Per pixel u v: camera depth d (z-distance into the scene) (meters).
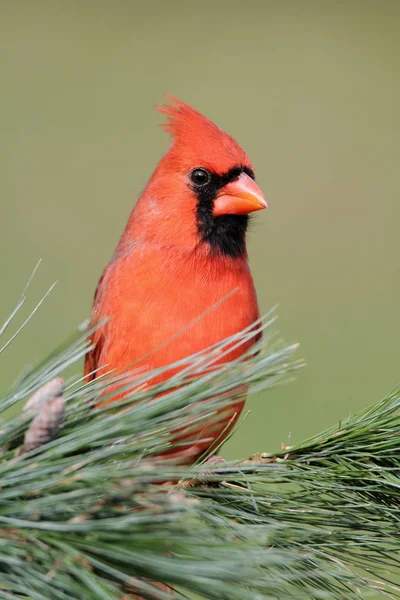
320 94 24.31
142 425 3.61
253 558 3.04
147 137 22.31
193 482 4.52
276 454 4.74
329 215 19.50
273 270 17.58
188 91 24.23
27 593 3.08
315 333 15.16
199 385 3.71
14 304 15.29
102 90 24.44
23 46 26.67
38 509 3.23
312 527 4.31
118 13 28.92
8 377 12.56
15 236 18.12
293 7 29.06
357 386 13.14
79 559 3.09
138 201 7.00
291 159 21.53
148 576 3.19
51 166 21.02
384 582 4.20
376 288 16.88
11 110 23.39
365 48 26.77
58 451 3.48
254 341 6.76
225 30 28.03
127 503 3.30
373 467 4.60
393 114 23.22
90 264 17.05
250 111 23.44
